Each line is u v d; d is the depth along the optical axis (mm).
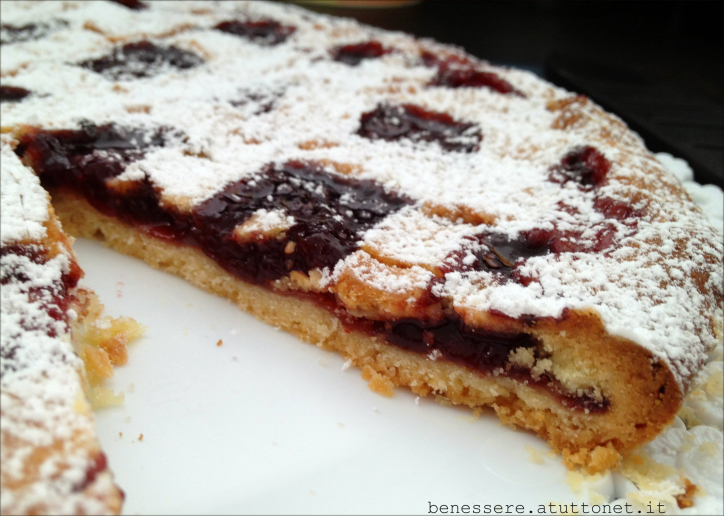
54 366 105
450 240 137
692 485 113
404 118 182
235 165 156
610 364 117
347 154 161
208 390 127
